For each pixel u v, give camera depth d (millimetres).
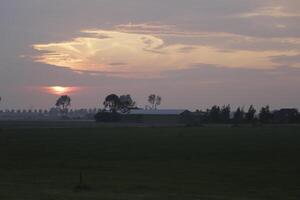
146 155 57250
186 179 37281
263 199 28609
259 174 40250
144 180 36531
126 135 95875
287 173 40906
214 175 39781
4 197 25484
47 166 46875
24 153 60094
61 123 186000
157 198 26547
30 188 30844
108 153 59719
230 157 54438
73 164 48500
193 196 28203
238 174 40281
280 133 105500
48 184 33875
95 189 31125
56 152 61125
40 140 80750
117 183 34500
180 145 71062
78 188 31406
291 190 32469
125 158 54031
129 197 26656
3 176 39156
